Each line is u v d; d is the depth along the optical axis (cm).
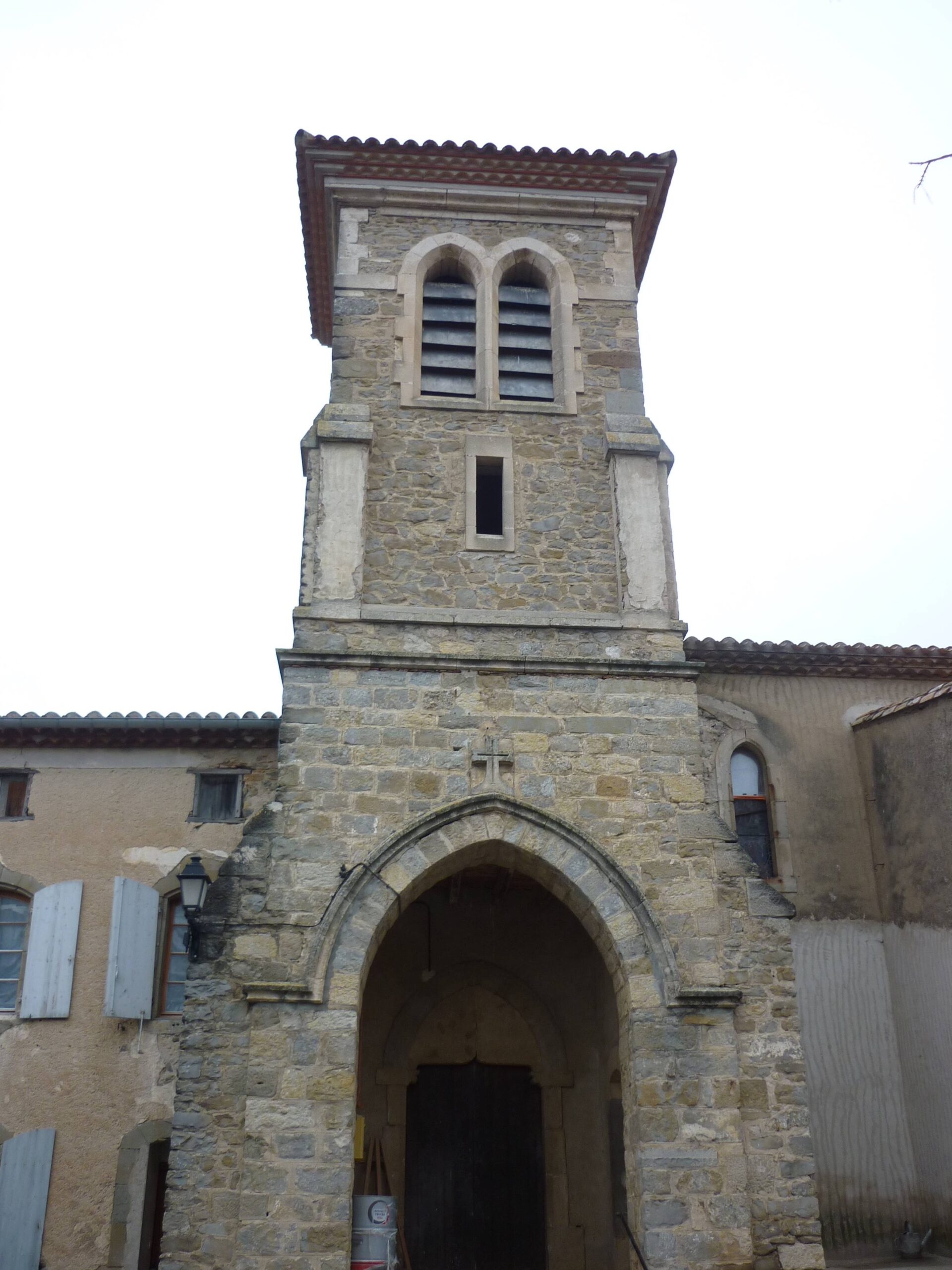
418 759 1013
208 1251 854
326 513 1119
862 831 1305
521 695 1048
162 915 1259
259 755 1310
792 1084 936
